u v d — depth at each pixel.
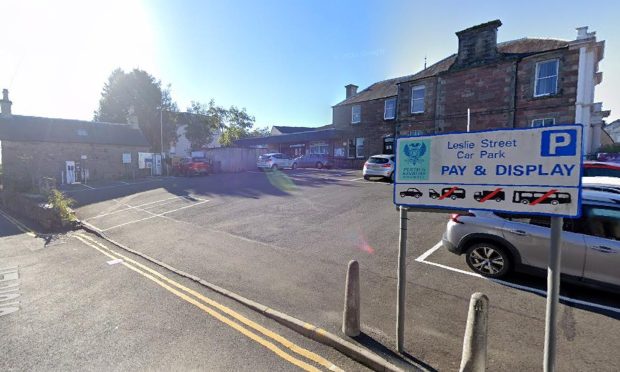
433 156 3.24
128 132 31.06
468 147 3.06
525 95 17.30
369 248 6.93
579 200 2.53
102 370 3.37
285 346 3.72
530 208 2.77
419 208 3.34
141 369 3.36
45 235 10.23
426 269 5.71
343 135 27.80
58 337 4.02
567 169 2.58
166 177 26.98
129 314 4.55
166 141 45.66
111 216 11.87
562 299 4.53
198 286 5.49
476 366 2.83
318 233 8.12
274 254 6.83
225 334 3.98
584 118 15.67
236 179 20.73
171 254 7.23
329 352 3.60
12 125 24.33
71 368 3.42
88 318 4.47
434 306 4.43
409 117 22.31
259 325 4.19
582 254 4.50
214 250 7.31
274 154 27.67
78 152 26.30
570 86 15.88
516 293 4.74
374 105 25.47
